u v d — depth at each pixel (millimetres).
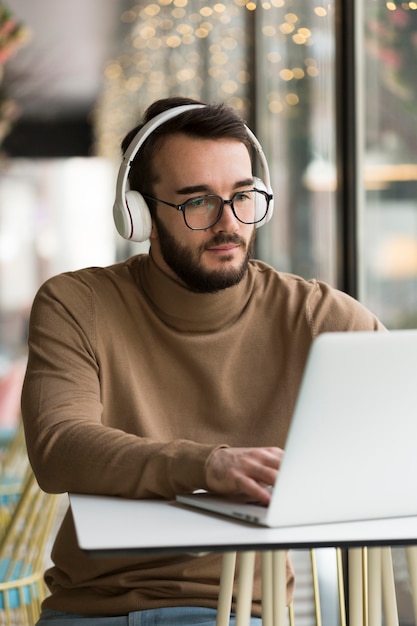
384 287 2934
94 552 1198
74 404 1688
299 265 4426
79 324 1803
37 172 16703
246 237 1762
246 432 1815
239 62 5199
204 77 6102
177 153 1741
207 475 1442
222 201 1726
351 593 1590
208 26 5816
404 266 2748
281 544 1242
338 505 1351
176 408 1817
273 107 4828
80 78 12406
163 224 1771
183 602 1688
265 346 1858
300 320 1872
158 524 1331
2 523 3514
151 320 1838
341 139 3152
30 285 16719
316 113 4004
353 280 3109
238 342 1841
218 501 1431
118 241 12836
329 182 3854
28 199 16719
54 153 15375
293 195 4520
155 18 7980
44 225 16781
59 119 15281
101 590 1731
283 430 1823
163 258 1794
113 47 10766
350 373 1286
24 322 15234
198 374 1817
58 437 1603
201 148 1730
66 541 1777
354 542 1258
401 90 2740
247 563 1459
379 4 2893
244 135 1771
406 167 2711
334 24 3197
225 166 1726
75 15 9289
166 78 7617
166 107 1848
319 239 4074
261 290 1907
